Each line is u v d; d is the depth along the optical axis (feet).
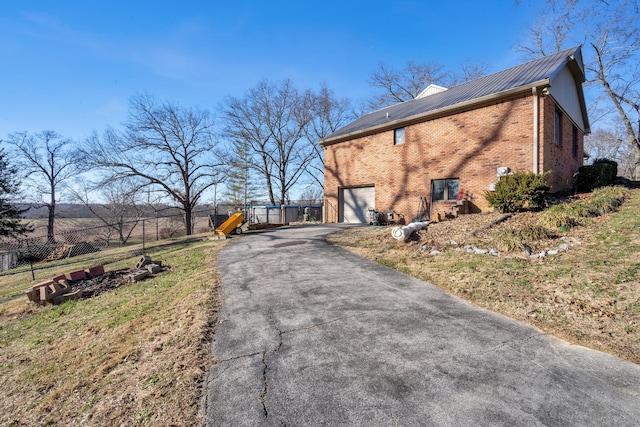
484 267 18.30
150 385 9.09
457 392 8.06
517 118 33.91
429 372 8.98
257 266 23.38
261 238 39.17
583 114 49.78
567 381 8.39
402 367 9.29
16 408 9.13
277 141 100.94
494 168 35.68
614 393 7.86
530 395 7.86
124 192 86.33
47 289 20.63
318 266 22.18
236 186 98.58
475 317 12.71
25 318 18.62
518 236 20.65
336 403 7.81
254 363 9.86
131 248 50.83
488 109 36.19
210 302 15.80
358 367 9.39
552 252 18.43
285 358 10.07
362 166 50.98
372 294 15.90
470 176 37.76
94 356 11.84
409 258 22.38
